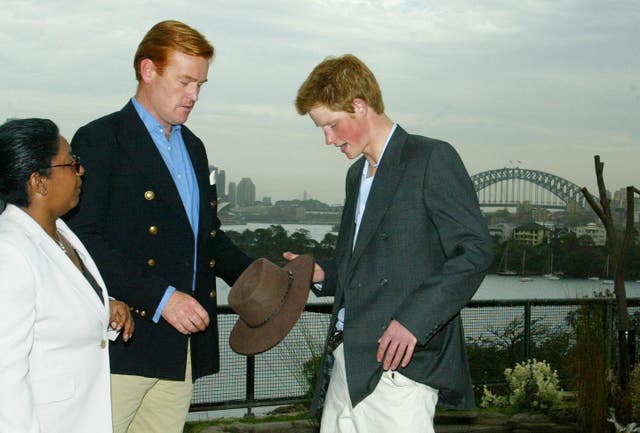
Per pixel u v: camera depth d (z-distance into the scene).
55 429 1.89
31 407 1.75
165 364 2.59
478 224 2.35
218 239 3.08
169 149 2.72
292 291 2.73
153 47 2.53
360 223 2.50
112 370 2.52
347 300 2.49
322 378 2.69
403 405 2.44
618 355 4.96
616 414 4.67
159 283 2.50
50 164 1.94
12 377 1.72
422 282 2.41
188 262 2.68
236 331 2.81
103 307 2.05
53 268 1.90
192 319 2.49
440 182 2.38
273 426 4.53
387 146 2.49
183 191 2.75
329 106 2.42
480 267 2.31
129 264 2.50
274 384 4.74
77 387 1.94
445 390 2.50
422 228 2.42
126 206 2.57
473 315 5.44
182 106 2.60
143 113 2.67
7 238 1.81
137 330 2.57
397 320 2.30
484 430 4.68
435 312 2.27
